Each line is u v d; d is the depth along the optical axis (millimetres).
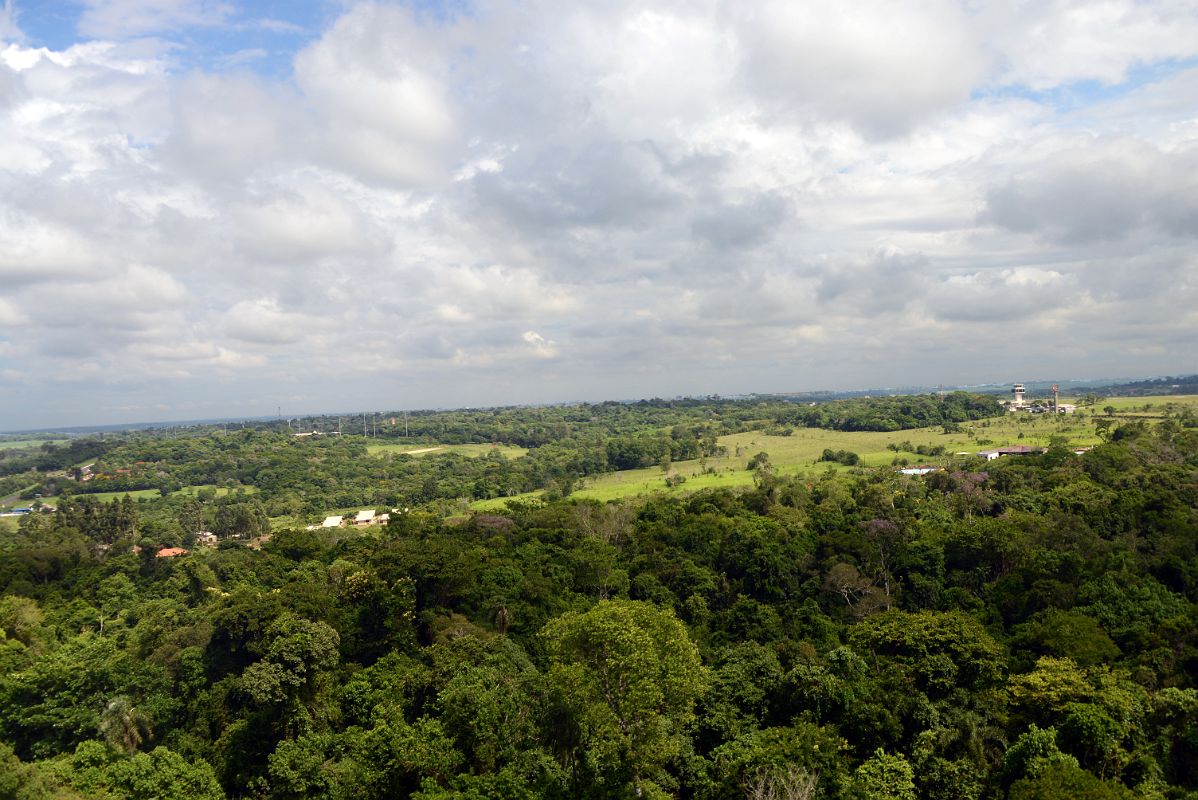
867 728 49906
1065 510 86750
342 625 71438
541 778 46344
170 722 62000
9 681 59969
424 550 79438
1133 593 65312
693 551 93938
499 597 76375
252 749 58375
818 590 81000
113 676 62406
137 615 84875
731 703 54031
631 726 45625
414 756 47219
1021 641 59844
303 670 59781
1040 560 73000
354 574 78688
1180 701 45906
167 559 108562
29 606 80500
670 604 81375
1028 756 41594
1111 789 36656
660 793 44812
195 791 51250
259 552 108000
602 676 46562
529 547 95250
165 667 65875
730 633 74938
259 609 67688
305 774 50906
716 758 46781
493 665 59219
